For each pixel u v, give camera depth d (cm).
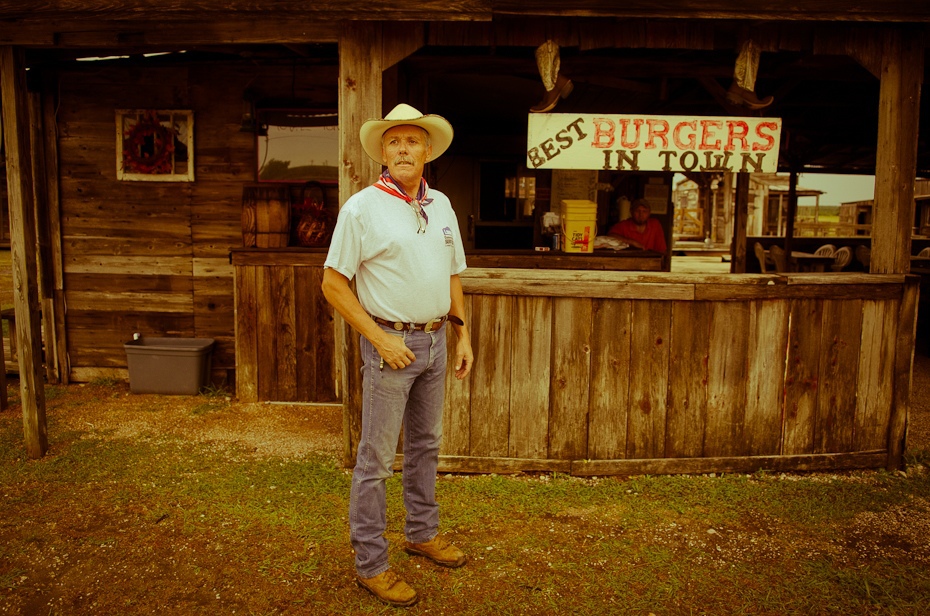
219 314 569
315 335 521
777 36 375
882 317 383
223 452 411
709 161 376
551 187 799
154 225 566
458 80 608
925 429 471
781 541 307
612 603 259
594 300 371
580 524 321
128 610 253
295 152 552
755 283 371
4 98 376
